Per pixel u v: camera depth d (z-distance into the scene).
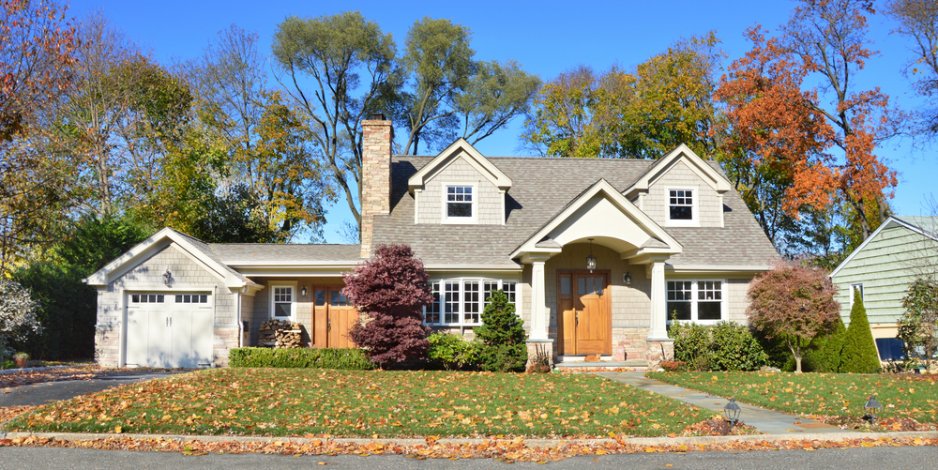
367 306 21.25
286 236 40.81
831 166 35.59
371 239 24.44
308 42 46.16
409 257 21.86
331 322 25.39
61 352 26.94
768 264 24.66
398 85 49.78
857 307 23.25
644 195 26.23
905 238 25.66
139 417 12.19
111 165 38.62
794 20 36.38
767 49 36.97
